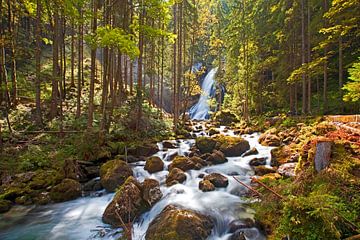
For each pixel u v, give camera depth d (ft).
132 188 26.09
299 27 67.62
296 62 68.33
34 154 39.29
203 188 28.43
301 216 14.16
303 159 23.99
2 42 53.78
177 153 43.21
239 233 19.84
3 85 54.29
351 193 16.62
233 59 105.70
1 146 39.55
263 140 46.78
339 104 56.85
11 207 29.01
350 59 59.41
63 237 22.88
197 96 142.51
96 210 27.68
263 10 86.99
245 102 93.20
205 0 101.04
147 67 86.28
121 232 22.22
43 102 64.03
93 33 42.32
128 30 54.75
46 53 99.76
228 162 37.99
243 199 25.46
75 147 41.55
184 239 18.95
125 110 59.62
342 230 14.32
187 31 86.69
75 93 72.64
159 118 67.00
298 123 49.01
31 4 57.26
